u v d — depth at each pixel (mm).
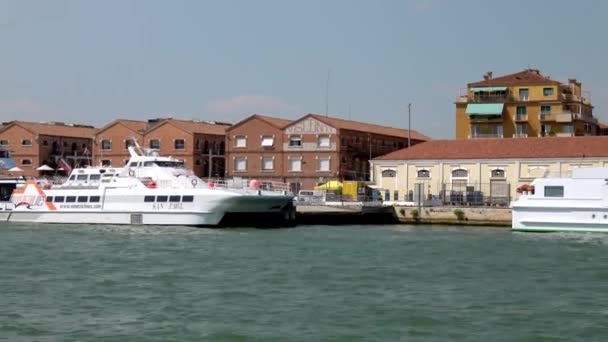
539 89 110500
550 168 86688
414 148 94938
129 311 34062
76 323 31953
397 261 48406
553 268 45188
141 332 30422
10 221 78188
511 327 31109
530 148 89000
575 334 30094
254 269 45156
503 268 45312
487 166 89375
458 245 57344
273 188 89500
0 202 79188
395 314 33156
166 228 70812
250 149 109812
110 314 33500
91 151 130000
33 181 78375
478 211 79688
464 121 114625
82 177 76938
